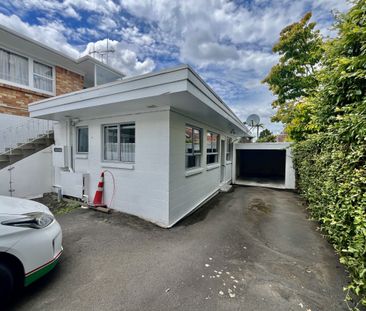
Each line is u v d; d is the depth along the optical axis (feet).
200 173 20.03
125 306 6.57
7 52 22.27
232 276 8.32
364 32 6.46
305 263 9.40
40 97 25.07
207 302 6.82
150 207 14.85
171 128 14.02
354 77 7.06
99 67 27.78
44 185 22.48
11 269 6.45
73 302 6.70
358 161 6.37
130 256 9.79
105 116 17.01
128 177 15.99
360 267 5.37
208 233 13.00
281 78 29.76
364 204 5.60
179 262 9.34
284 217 16.58
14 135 22.21
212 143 24.75
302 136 23.52
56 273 8.28
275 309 6.51
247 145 35.19
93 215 15.72
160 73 10.23
